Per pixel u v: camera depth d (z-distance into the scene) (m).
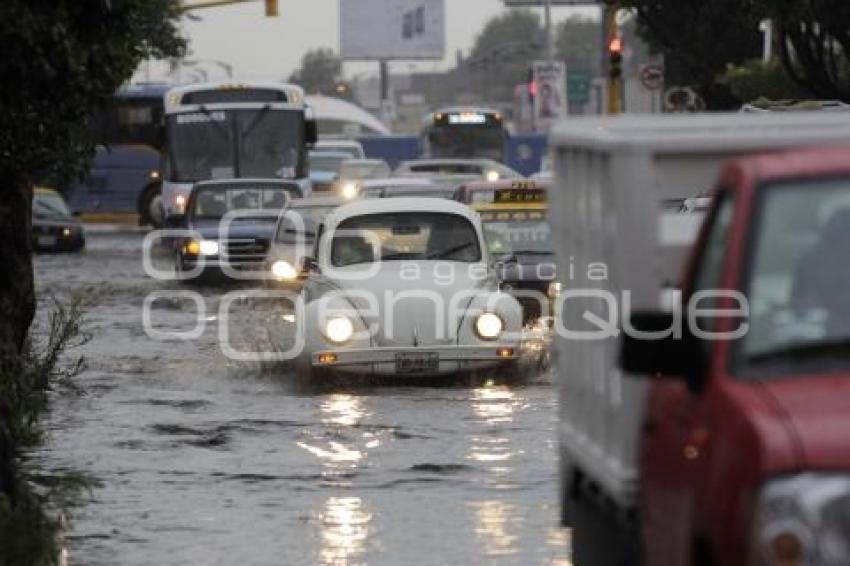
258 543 24.31
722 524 13.44
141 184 124.62
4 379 31.08
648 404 16.23
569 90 193.00
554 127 20.36
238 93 97.38
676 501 14.91
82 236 99.25
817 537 12.72
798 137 16.64
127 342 50.06
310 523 25.59
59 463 30.61
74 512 26.38
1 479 24.09
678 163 16.89
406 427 34.34
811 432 12.96
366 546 24.03
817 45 82.50
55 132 29.20
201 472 29.80
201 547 24.08
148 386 40.72
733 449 13.38
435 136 139.75
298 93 97.88
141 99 124.50
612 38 96.50
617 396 17.41
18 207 34.28
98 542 24.42
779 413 13.23
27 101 28.50
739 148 16.62
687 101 91.88
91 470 29.91
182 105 97.44
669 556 15.23
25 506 23.50
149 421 35.50
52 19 27.53
